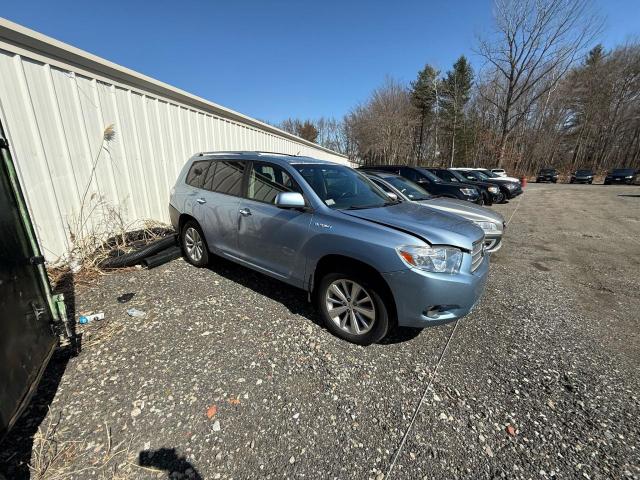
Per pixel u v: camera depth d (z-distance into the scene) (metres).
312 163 3.70
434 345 2.93
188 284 3.90
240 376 2.41
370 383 2.41
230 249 3.84
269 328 3.05
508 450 1.92
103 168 4.53
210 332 2.94
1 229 1.72
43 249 3.76
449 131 42.81
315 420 2.06
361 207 3.22
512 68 28.16
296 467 1.75
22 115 3.47
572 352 2.93
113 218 4.73
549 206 13.89
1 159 1.83
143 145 5.25
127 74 4.76
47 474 1.65
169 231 5.64
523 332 3.24
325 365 2.58
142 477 1.66
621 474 1.80
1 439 1.46
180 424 1.98
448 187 9.47
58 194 3.91
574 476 1.78
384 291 2.63
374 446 1.91
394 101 46.56
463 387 2.42
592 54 46.56
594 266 5.53
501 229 5.66
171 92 5.75
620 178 30.34
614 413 2.23
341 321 2.96
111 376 2.34
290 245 3.15
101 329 2.89
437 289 2.47
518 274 5.04
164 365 2.48
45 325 2.10
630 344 3.10
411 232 2.61
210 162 4.29
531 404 2.29
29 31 3.39
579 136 44.56
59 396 2.14
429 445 1.93
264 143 10.21
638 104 40.59
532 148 45.81
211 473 1.70
